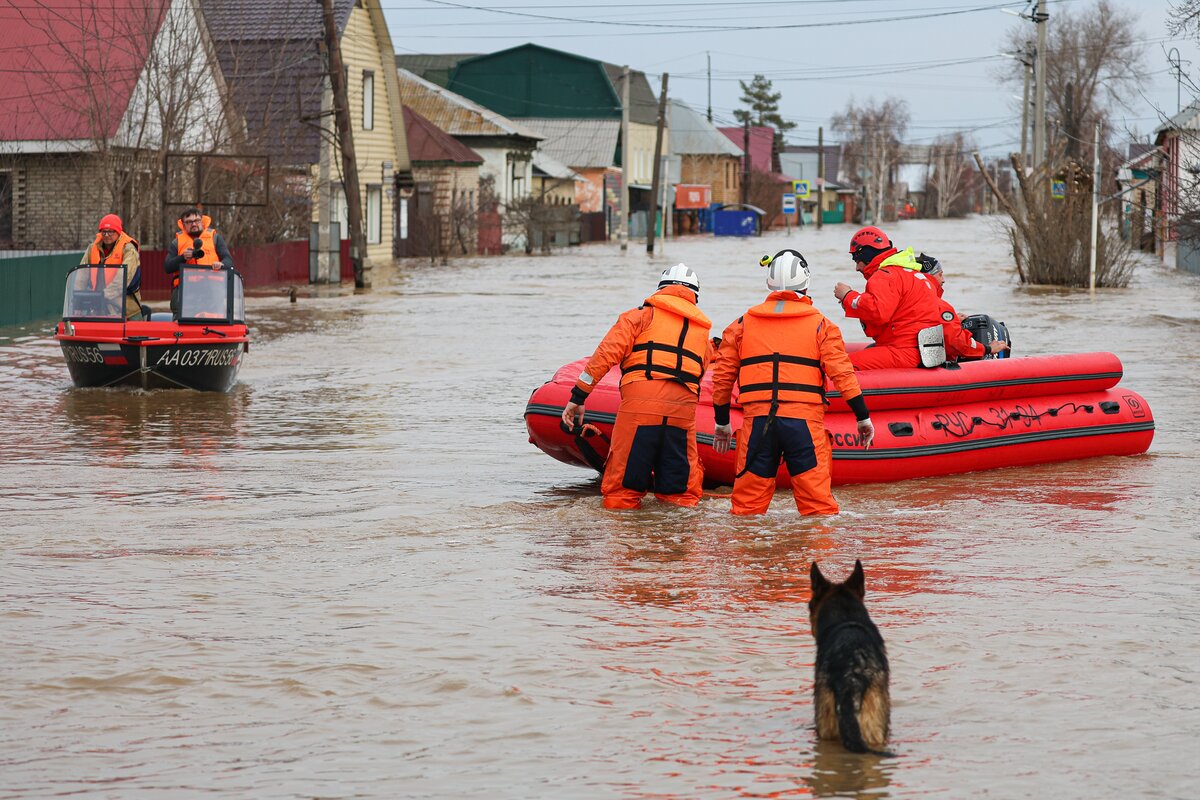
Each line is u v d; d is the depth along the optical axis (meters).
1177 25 28.53
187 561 7.94
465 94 91.00
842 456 10.28
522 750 5.01
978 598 7.05
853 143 161.25
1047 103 92.06
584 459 10.66
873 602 6.99
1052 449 11.45
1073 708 5.41
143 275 30.41
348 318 26.69
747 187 111.00
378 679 5.80
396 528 8.88
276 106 41.06
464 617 6.75
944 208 167.88
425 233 56.25
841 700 4.91
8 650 6.18
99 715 5.39
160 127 34.38
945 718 5.30
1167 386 16.70
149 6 32.97
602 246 72.75
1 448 12.24
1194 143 30.72
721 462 10.12
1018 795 4.57
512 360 19.64
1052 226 37.28
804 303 9.18
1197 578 7.46
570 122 87.88
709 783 4.68
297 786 4.70
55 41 35.06
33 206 34.84
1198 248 32.81
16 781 4.75
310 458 11.77
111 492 10.12
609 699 5.55
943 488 10.31
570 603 7.03
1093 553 8.06
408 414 14.55
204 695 5.61
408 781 4.73
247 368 18.72
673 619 6.72
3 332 22.88
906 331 10.79
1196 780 4.70
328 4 34.75
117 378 16.12
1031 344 21.45
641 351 9.45
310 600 7.07
